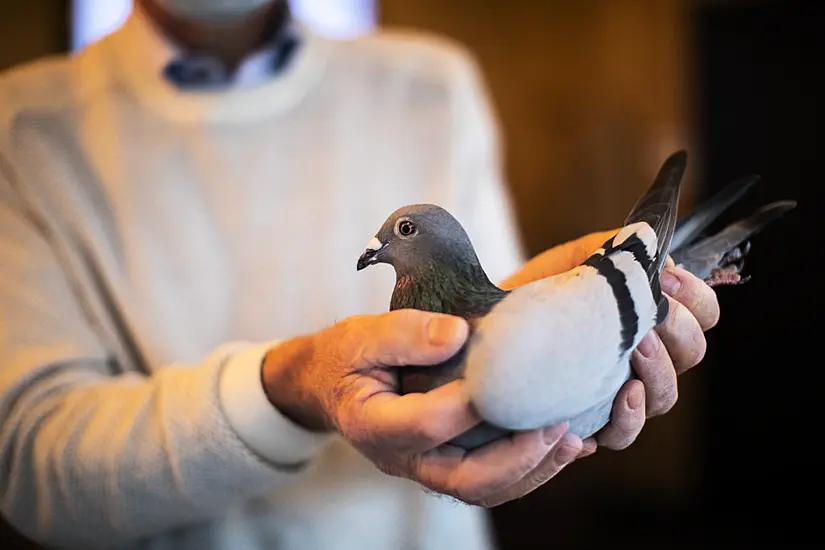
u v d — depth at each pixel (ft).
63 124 4.21
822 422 9.95
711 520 10.28
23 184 3.97
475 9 10.64
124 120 4.28
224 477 3.18
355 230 4.49
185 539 3.89
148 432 3.22
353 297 4.41
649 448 10.50
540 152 10.83
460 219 4.55
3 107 4.09
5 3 8.43
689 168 10.43
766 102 10.19
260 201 4.36
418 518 4.34
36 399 3.43
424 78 4.81
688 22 10.40
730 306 10.00
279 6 4.40
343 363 2.46
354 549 4.19
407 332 2.23
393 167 4.66
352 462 4.22
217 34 4.28
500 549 9.63
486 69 10.75
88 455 3.23
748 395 10.21
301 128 4.49
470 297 2.46
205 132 4.33
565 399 2.14
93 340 3.95
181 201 4.28
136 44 4.32
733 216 3.36
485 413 2.11
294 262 4.33
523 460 2.15
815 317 9.73
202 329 4.22
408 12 10.52
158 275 4.17
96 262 4.07
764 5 10.13
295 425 3.10
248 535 4.02
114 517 3.34
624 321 2.26
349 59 4.73
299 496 4.13
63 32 8.45
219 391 3.15
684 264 2.96
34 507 3.46
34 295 3.73
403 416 2.15
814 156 9.98
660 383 2.49
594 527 10.06
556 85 10.73
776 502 10.31
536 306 2.20
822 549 9.55
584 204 10.78
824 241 9.75
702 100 10.44
